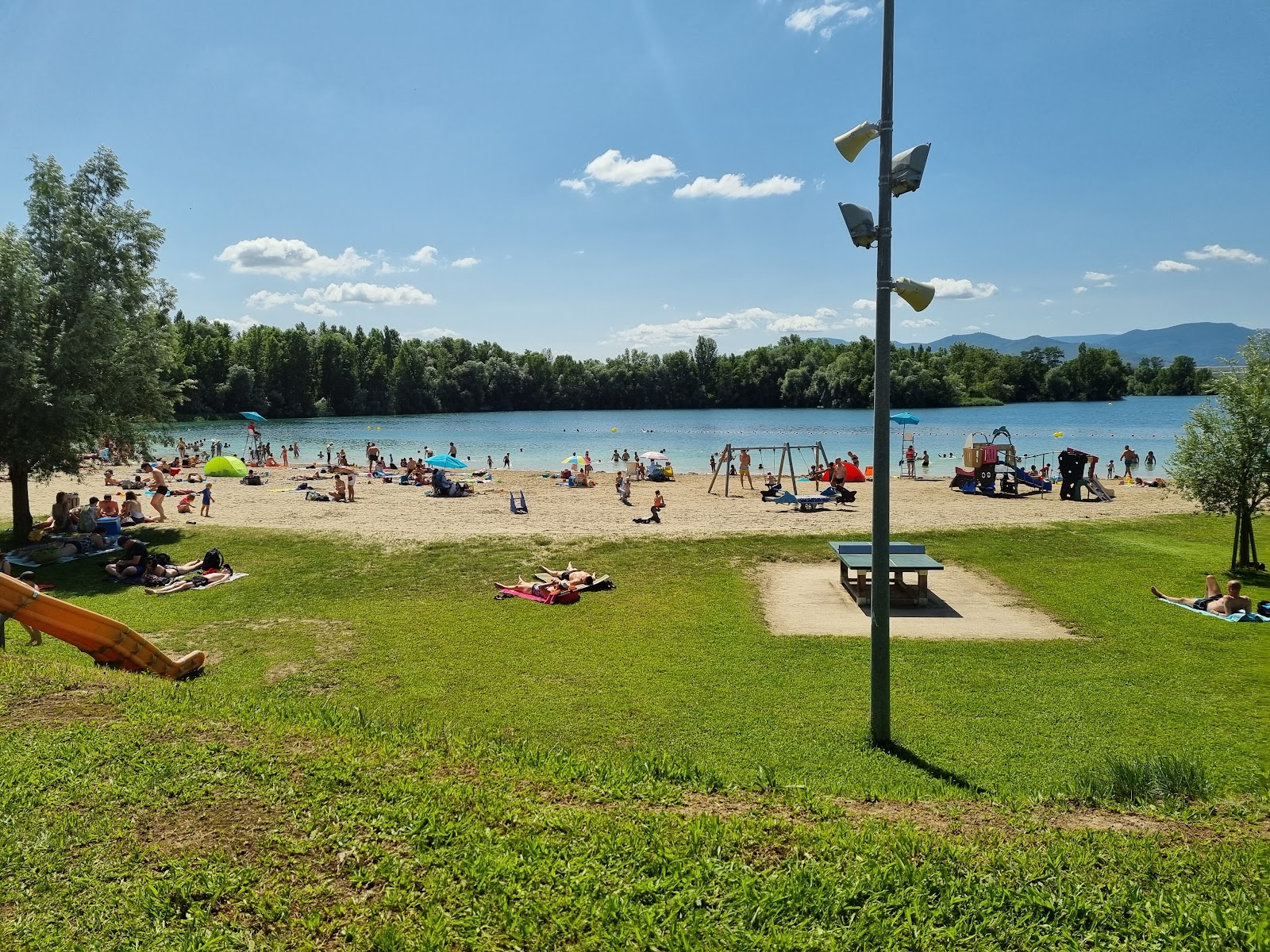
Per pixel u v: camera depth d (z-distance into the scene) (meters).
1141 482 40.47
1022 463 54.84
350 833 5.38
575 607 16.11
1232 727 10.05
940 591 17.50
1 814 5.41
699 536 22.75
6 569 16.42
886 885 4.94
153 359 23.16
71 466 21.77
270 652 13.12
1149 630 14.28
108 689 8.20
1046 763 9.02
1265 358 18.48
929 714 10.64
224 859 5.00
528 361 155.62
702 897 4.77
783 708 10.86
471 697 11.19
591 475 46.47
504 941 4.36
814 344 166.50
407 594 17.14
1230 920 4.46
